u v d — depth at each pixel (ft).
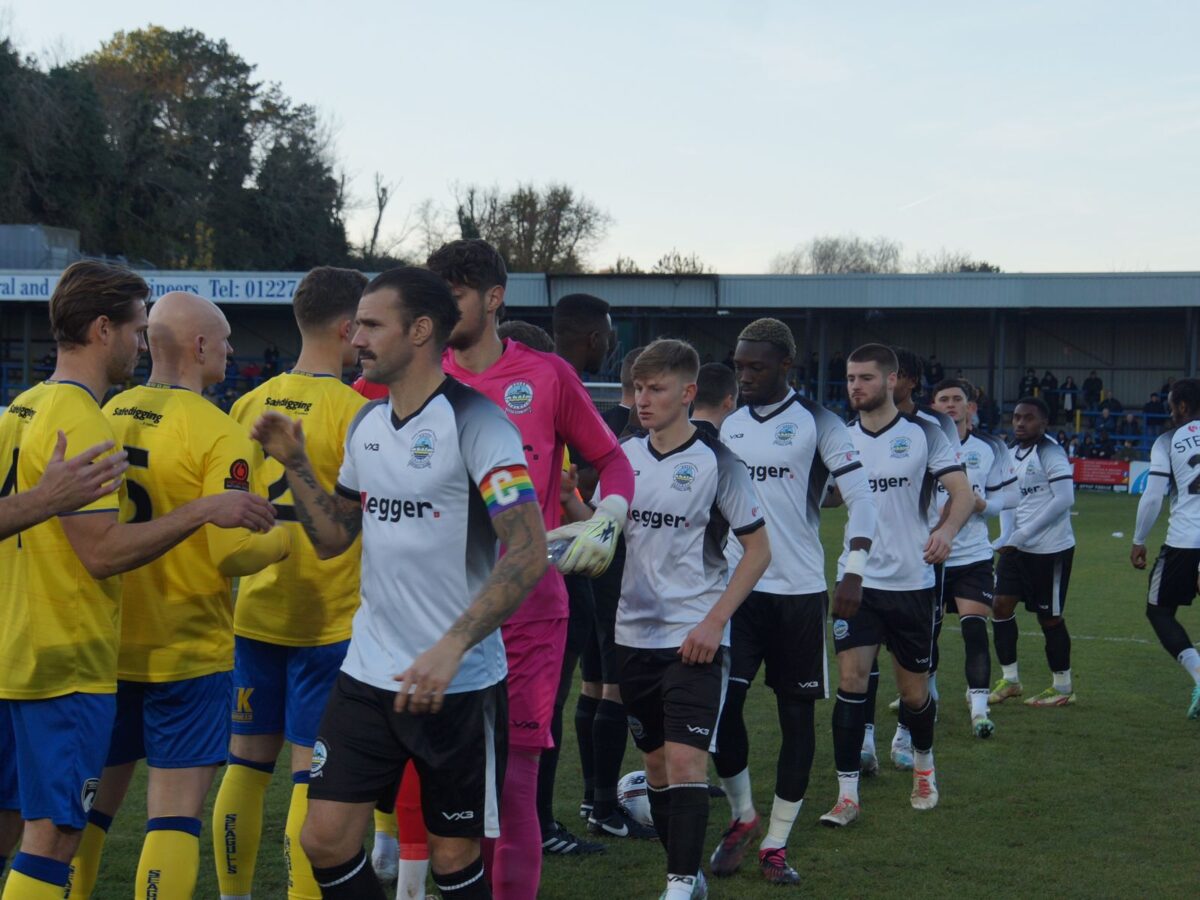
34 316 118.01
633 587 13.47
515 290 108.17
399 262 183.21
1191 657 23.30
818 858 15.46
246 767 12.76
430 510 9.68
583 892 14.24
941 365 117.39
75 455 10.21
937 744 21.52
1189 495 23.45
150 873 10.97
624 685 13.58
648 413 13.16
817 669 15.47
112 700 10.54
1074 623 34.88
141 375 85.15
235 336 123.24
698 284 107.24
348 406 13.01
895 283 105.81
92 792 10.37
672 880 12.57
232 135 174.29
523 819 11.98
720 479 13.12
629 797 16.92
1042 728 22.67
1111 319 118.52
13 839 10.77
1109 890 14.26
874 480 17.80
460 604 9.76
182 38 184.03
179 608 11.21
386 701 9.66
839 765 17.01
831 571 44.24
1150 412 104.94
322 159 183.83
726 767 15.11
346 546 10.57
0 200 137.80
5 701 10.25
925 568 17.67
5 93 139.03
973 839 16.20
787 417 16.07
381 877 14.47
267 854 15.25
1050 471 24.49
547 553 9.59
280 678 12.81
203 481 11.34
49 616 10.14
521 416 12.48
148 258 152.05
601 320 17.26
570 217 206.69
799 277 106.83
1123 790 18.53
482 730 9.87
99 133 147.84
